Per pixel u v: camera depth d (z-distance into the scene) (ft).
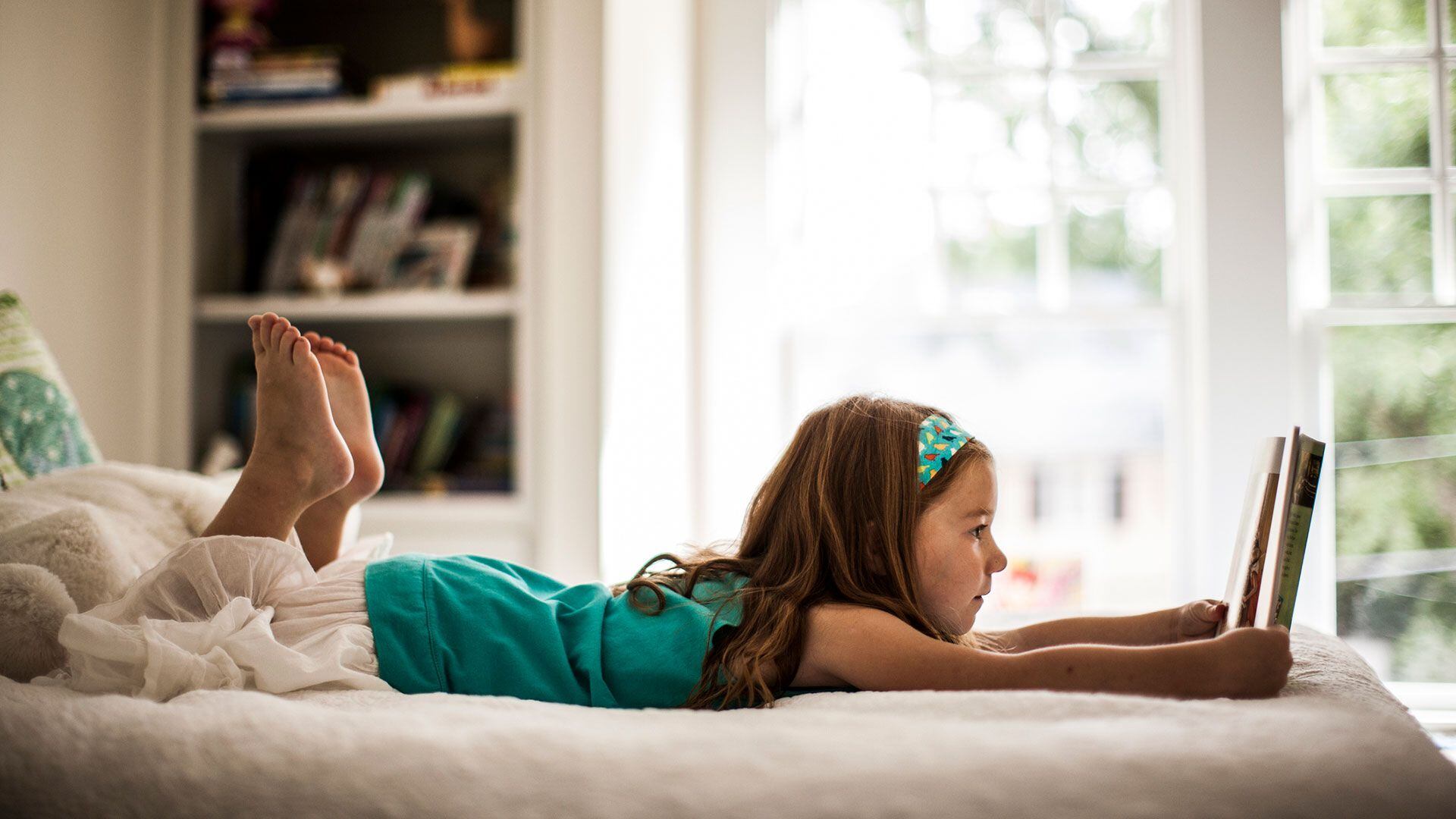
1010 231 11.73
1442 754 2.34
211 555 3.26
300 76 7.16
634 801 2.13
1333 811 2.08
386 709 2.78
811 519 3.40
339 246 7.39
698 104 8.14
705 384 8.11
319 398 3.61
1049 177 8.00
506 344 7.87
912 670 2.96
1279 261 7.09
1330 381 7.15
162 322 7.04
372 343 8.04
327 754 2.30
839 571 3.33
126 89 6.80
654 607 3.38
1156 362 13.53
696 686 3.14
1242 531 3.48
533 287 6.70
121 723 2.42
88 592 3.21
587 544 6.55
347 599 3.37
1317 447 3.25
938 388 13.43
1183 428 7.44
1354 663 3.40
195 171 7.11
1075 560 13.32
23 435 4.11
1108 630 3.86
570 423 6.59
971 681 2.90
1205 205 7.18
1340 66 7.24
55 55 6.14
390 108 7.02
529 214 6.73
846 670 3.08
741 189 8.05
